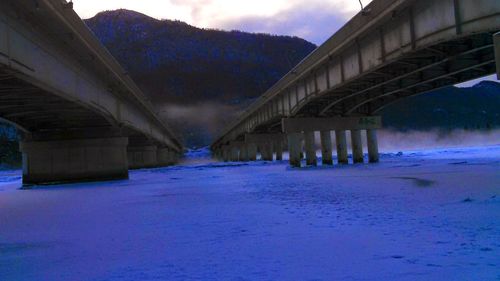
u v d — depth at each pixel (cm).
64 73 2847
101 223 1636
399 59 3106
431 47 3016
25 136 4531
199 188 3095
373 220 1383
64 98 2988
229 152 14275
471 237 1045
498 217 1280
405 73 3681
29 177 4475
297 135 5600
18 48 2122
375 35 3347
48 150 4522
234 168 6575
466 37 2586
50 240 1334
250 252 1030
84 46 2892
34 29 2328
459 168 3609
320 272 819
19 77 2284
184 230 1392
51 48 2603
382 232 1179
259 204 1981
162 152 11588
